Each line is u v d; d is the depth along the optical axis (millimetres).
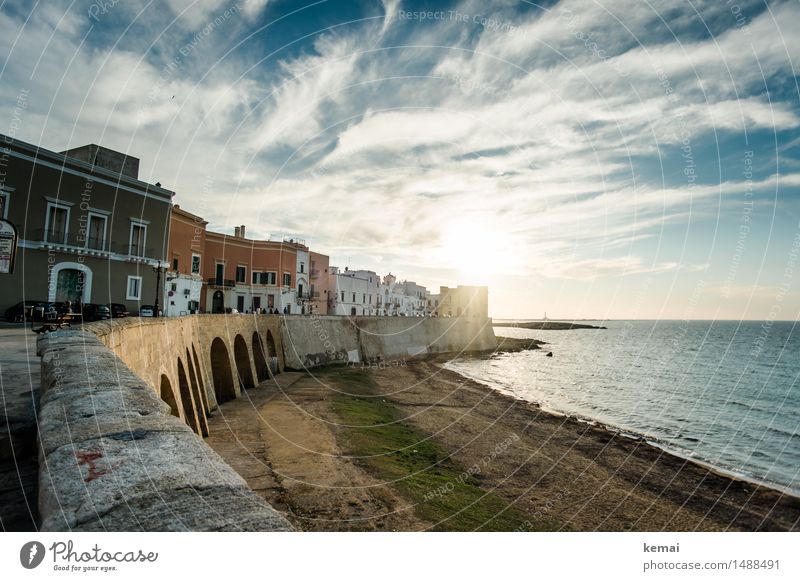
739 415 30250
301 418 21172
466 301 77250
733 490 15773
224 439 17156
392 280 78938
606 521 12891
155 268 29531
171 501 2215
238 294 44406
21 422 4473
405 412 25625
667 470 17703
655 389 39375
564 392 36812
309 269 53531
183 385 16594
